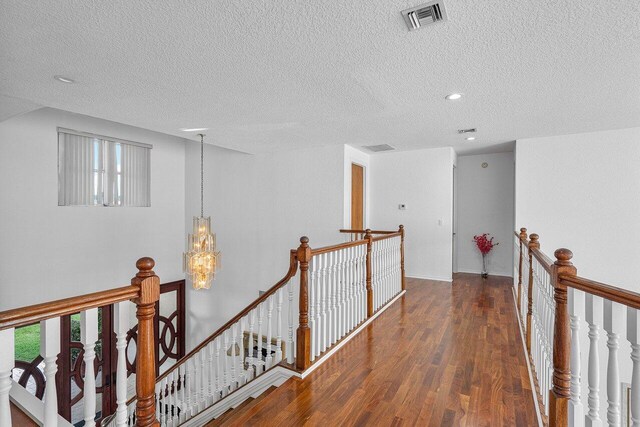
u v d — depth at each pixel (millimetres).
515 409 1985
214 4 1658
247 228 6301
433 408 2008
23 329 4539
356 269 3391
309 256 2504
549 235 4719
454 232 6305
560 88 2816
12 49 2107
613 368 1272
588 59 2273
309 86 2762
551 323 1855
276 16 1770
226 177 6523
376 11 1727
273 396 2166
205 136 4691
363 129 4293
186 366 3086
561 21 1816
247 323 2941
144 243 6105
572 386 1506
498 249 6125
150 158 6227
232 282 6477
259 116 3660
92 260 5301
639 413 1170
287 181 5867
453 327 3412
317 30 1908
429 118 3764
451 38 2000
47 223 4766
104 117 3688
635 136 4281
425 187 5809
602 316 1337
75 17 1758
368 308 3621
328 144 5301
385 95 2986
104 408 5203
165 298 6629
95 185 5352
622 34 1940
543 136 4715
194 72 2475
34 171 4625
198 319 6805
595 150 4473
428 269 5789
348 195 5480
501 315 3801
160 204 6410
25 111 3514
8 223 4391
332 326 2916
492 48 2123
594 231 4488
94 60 2271
